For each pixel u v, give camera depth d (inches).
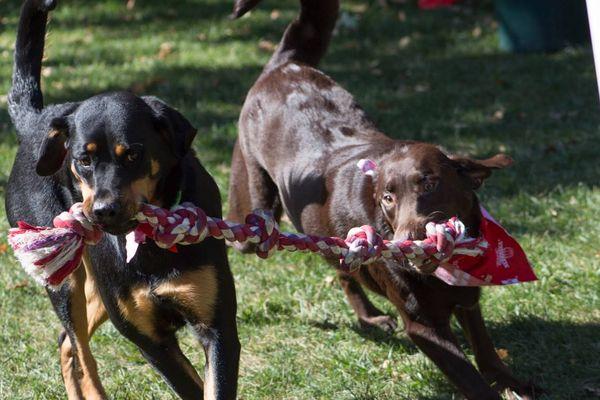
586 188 459.2
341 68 701.9
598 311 348.5
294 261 409.7
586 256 392.2
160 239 233.1
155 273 253.3
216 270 258.1
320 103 349.7
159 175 244.7
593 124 557.6
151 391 315.0
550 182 474.3
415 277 281.0
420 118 581.6
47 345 349.7
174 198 253.3
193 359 339.6
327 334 352.2
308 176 326.0
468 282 273.6
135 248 239.3
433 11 845.2
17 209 294.2
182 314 259.9
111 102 241.0
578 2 705.6
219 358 257.0
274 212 369.1
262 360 334.3
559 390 301.6
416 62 709.3
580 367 313.3
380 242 251.0
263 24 810.8
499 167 281.3
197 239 235.9
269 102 360.2
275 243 244.2
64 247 227.5
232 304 263.6
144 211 232.4
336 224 308.8
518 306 353.7
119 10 864.3
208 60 719.1
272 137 350.3
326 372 323.0
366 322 354.6
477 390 273.1
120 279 257.9
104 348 346.0
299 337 350.6
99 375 328.5
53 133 250.8
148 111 244.4
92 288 310.5
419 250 253.0
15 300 382.0
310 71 368.2
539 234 417.1
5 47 770.8
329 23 385.7
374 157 305.6
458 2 872.3
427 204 271.6
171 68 701.3
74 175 255.6
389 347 339.3
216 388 253.4
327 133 336.2
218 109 606.5
